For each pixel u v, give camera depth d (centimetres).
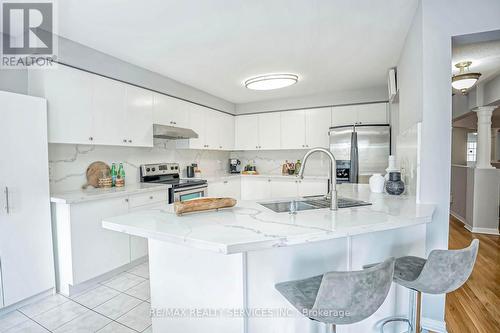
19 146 210
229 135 504
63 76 245
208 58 294
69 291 236
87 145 296
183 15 207
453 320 201
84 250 242
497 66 316
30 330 188
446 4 179
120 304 221
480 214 429
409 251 175
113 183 319
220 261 139
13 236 208
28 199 217
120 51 275
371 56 289
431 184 187
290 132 473
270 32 236
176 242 117
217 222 139
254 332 138
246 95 458
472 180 441
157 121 346
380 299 110
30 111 217
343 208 172
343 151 403
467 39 183
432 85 184
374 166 384
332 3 192
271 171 530
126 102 305
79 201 235
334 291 102
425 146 187
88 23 219
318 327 149
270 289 139
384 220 139
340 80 375
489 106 421
